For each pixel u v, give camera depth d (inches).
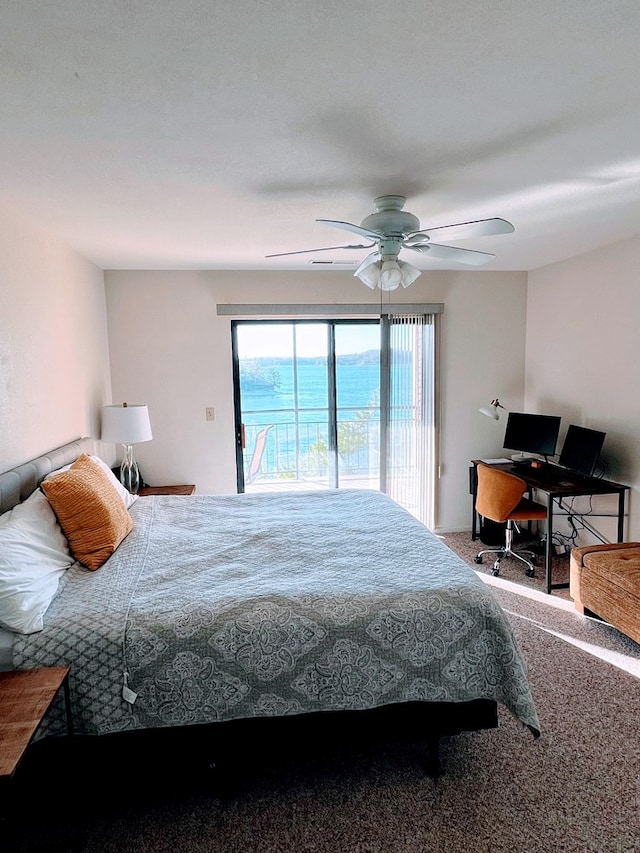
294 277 167.5
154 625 67.6
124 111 60.3
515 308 180.4
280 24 45.1
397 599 73.5
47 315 112.0
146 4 42.2
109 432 139.9
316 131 66.5
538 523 179.6
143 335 163.2
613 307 139.3
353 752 80.6
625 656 106.3
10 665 64.3
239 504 123.0
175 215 102.9
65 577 79.5
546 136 69.2
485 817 68.7
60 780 67.9
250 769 77.3
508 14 44.6
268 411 179.8
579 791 72.8
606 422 144.1
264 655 68.4
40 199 91.4
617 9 44.1
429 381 176.7
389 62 51.4
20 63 50.0
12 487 86.0
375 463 186.4
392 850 64.3
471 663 72.6
